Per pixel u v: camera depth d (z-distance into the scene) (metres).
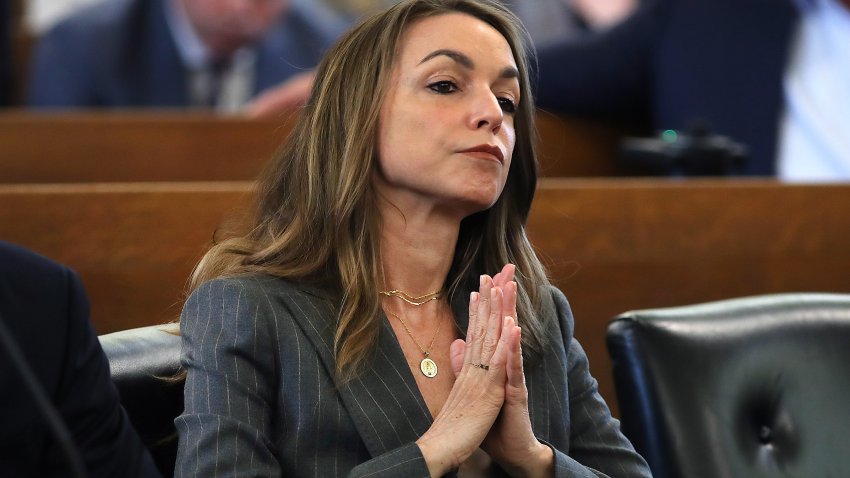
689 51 14.69
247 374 5.44
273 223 6.08
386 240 5.92
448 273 6.21
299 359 5.50
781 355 6.68
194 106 18.53
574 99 14.80
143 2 18.36
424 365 5.79
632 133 15.08
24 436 4.95
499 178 5.80
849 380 6.70
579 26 19.64
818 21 14.62
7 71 18.72
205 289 5.71
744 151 11.77
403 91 5.80
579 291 9.09
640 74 14.83
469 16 6.03
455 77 5.81
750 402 6.59
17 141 12.01
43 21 19.34
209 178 12.26
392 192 5.88
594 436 6.15
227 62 18.61
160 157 12.19
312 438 5.42
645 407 6.48
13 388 4.95
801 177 14.48
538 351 6.04
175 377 6.03
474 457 5.82
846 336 6.82
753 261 9.46
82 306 5.35
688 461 6.35
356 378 5.51
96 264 8.34
